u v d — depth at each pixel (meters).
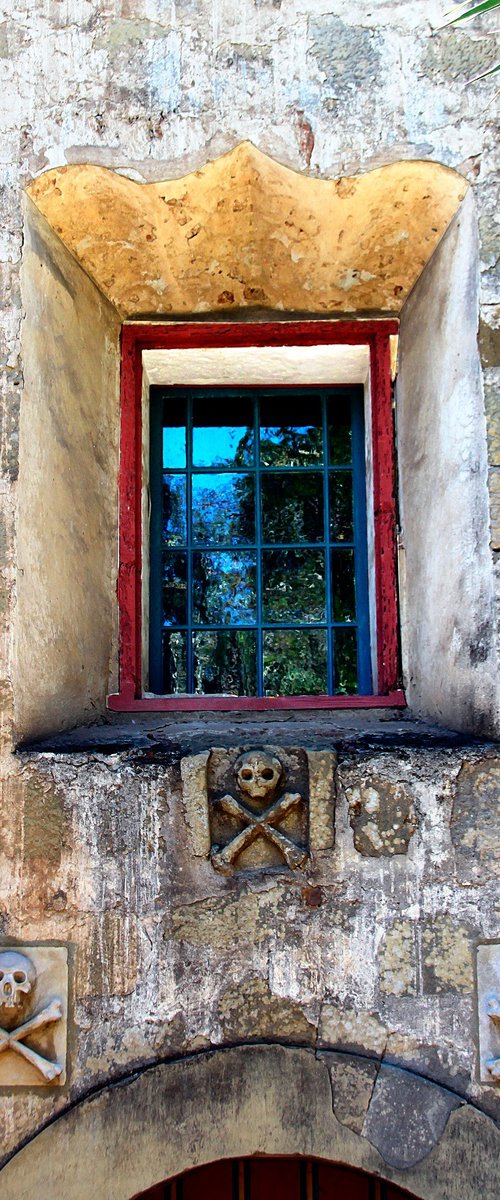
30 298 2.66
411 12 2.76
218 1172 2.66
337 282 3.22
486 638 2.49
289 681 3.47
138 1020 2.40
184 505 3.60
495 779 2.43
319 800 2.44
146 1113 2.36
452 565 2.74
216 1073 2.38
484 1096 2.35
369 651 3.46
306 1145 2.33
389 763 2.45
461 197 2.71
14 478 2.51
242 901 2.43
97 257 3.08
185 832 2.45
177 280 3.21
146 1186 2.31
